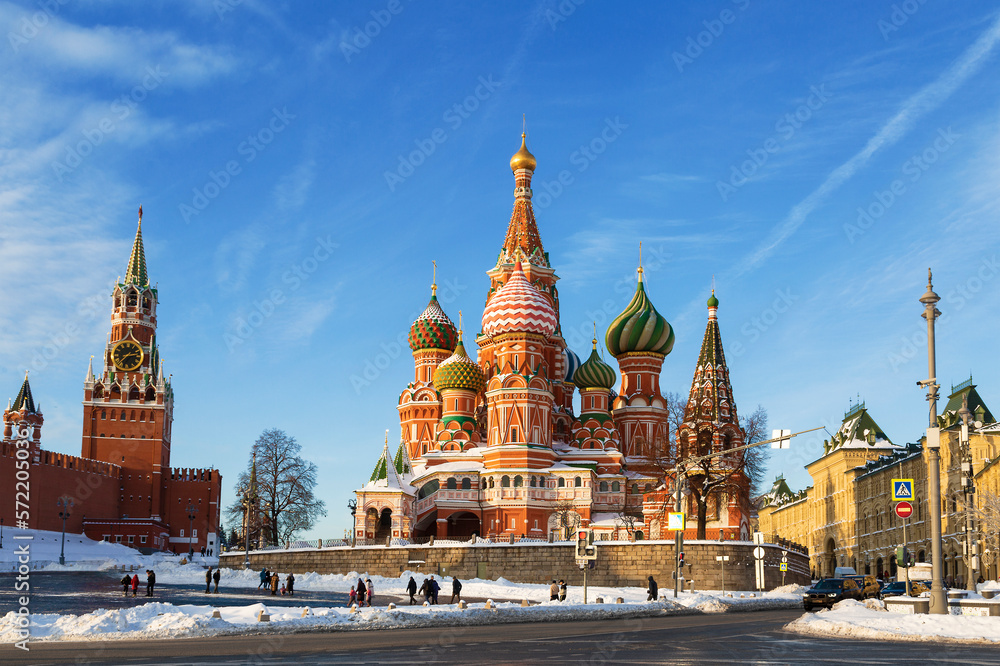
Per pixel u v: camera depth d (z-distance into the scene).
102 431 174.50
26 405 174.50
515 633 42.84
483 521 121.75
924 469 126.19
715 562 95.69
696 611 65.81
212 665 28.31
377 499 119.25
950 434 119.75
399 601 73.38
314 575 97.75
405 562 103.75
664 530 110.00
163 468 177.12
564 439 138.50
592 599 78.88
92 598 67.38
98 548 150.62
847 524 158.38
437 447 130.88
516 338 127.19
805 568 115.31
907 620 42.69
